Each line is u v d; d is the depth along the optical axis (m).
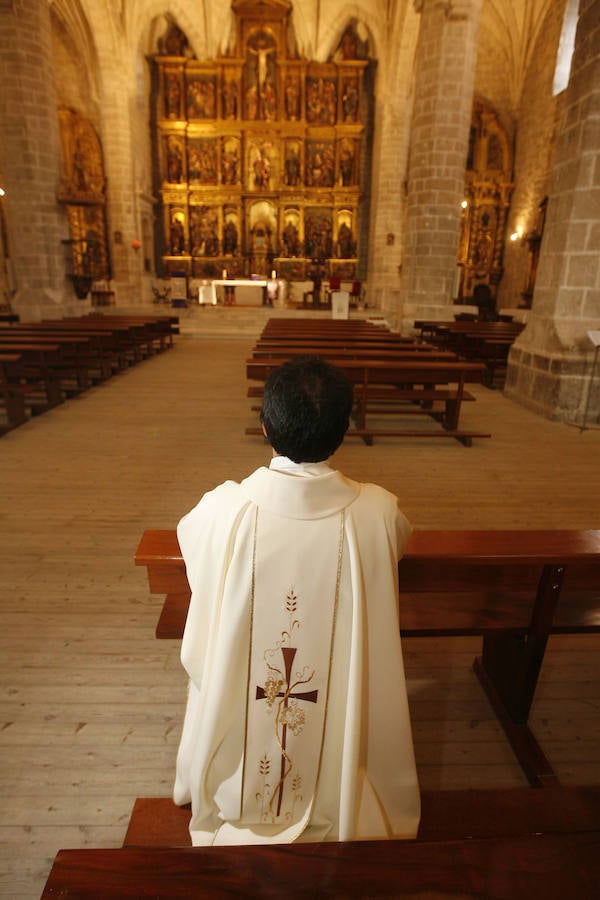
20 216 13.62
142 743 2.12
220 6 20.89
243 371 10.21
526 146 20.94
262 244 23.27
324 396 1.11
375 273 21.88
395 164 20.61
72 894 0.88
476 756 2.12
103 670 2.49
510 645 2.24
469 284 23.34
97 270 22.00
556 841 0.96
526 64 20.69
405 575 1.88
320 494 1.14
